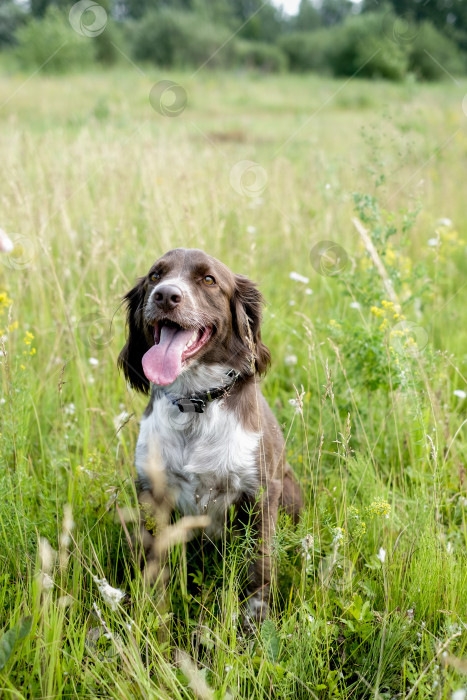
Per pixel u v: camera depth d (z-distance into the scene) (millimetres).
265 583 2797
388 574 2648
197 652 2367
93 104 17562
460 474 3113
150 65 33812
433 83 22906
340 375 3746
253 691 2260
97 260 4613
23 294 4586
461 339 4730
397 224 5551
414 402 3348
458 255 6402
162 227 4863
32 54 28422
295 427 3693
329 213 5883
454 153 8836
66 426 3771
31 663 2217
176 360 2754
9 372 2992
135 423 3684
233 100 24016
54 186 5602
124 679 2230
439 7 26375
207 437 2910
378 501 2803
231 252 5262
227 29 42875
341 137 12422
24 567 2643
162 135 9117
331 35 40938
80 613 2469
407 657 2381
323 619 2473
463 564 2754
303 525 2711
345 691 2283
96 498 3172
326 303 5141
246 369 3074
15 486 2941
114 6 48031
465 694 1966
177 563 2881
